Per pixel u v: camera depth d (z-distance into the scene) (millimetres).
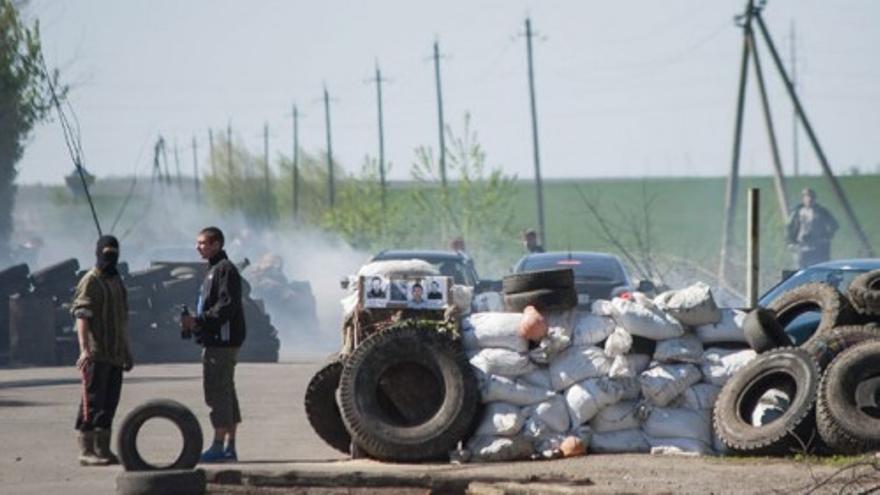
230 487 43125
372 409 48812
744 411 48438
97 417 50406
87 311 50406
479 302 51469
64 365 104250
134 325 107438
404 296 51469
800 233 128500
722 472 43875
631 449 48906
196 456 44969
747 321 50156
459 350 49219
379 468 46500
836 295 53969
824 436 45906
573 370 49125
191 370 95062
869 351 46312
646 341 49875
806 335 55281
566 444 48188
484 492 40906
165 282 108938
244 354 108500
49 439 57281
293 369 95000
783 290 69188
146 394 75438
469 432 48719
